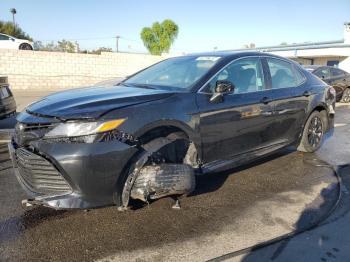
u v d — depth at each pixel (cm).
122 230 338
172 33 3800
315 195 427
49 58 2198
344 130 833
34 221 353
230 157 432
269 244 316
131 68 2477
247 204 399
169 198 406
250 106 440
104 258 293
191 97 381
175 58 504
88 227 342
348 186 457
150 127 336
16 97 1583
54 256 295
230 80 432
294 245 315
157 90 386
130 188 325
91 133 306
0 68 2086
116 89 399
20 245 310
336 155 599
